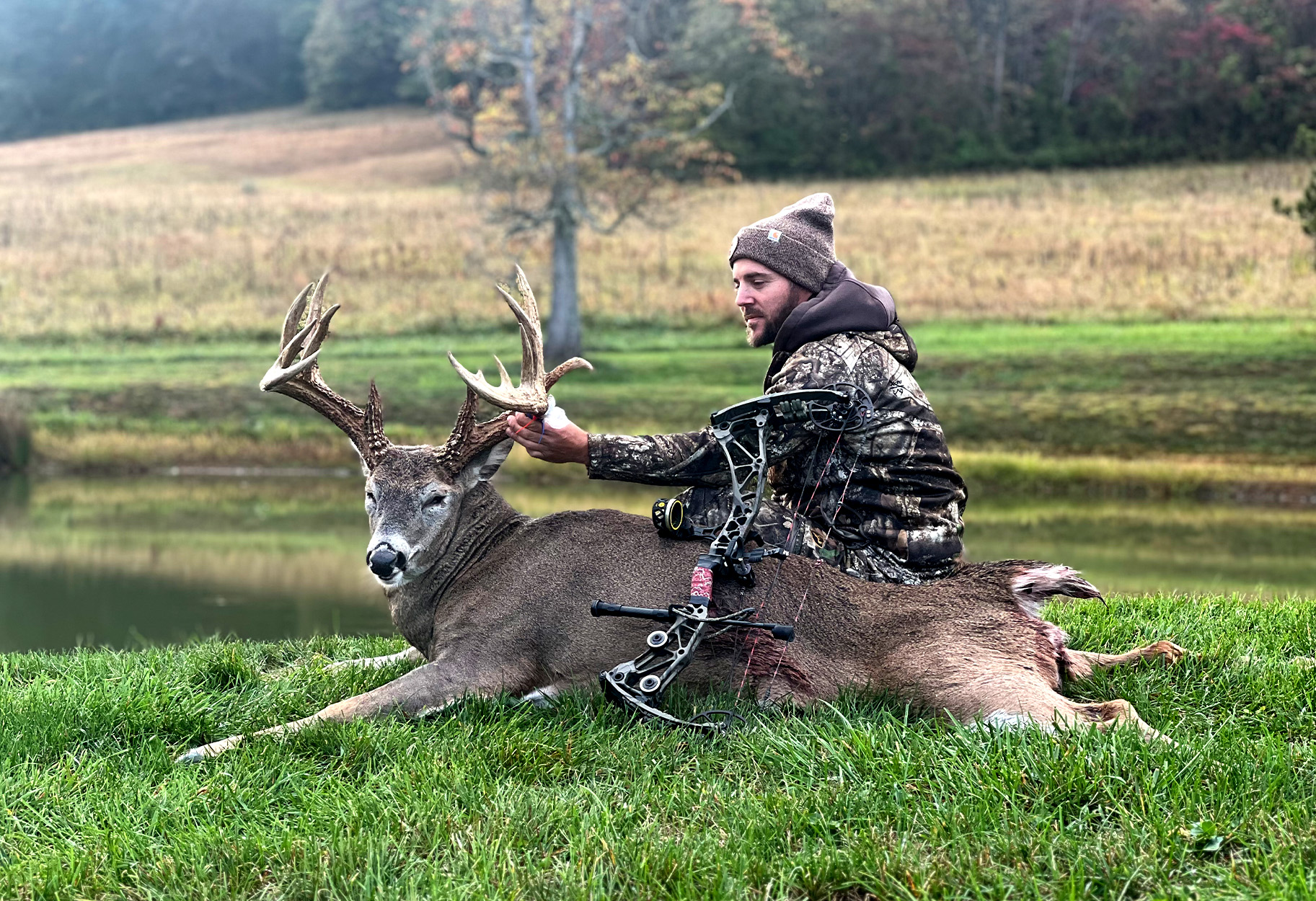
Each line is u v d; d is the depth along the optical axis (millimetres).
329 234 47125
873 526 4625
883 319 4715
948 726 4066
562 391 27844
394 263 42844
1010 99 70438
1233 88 62125
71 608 11281
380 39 95625
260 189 60500
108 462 23328
